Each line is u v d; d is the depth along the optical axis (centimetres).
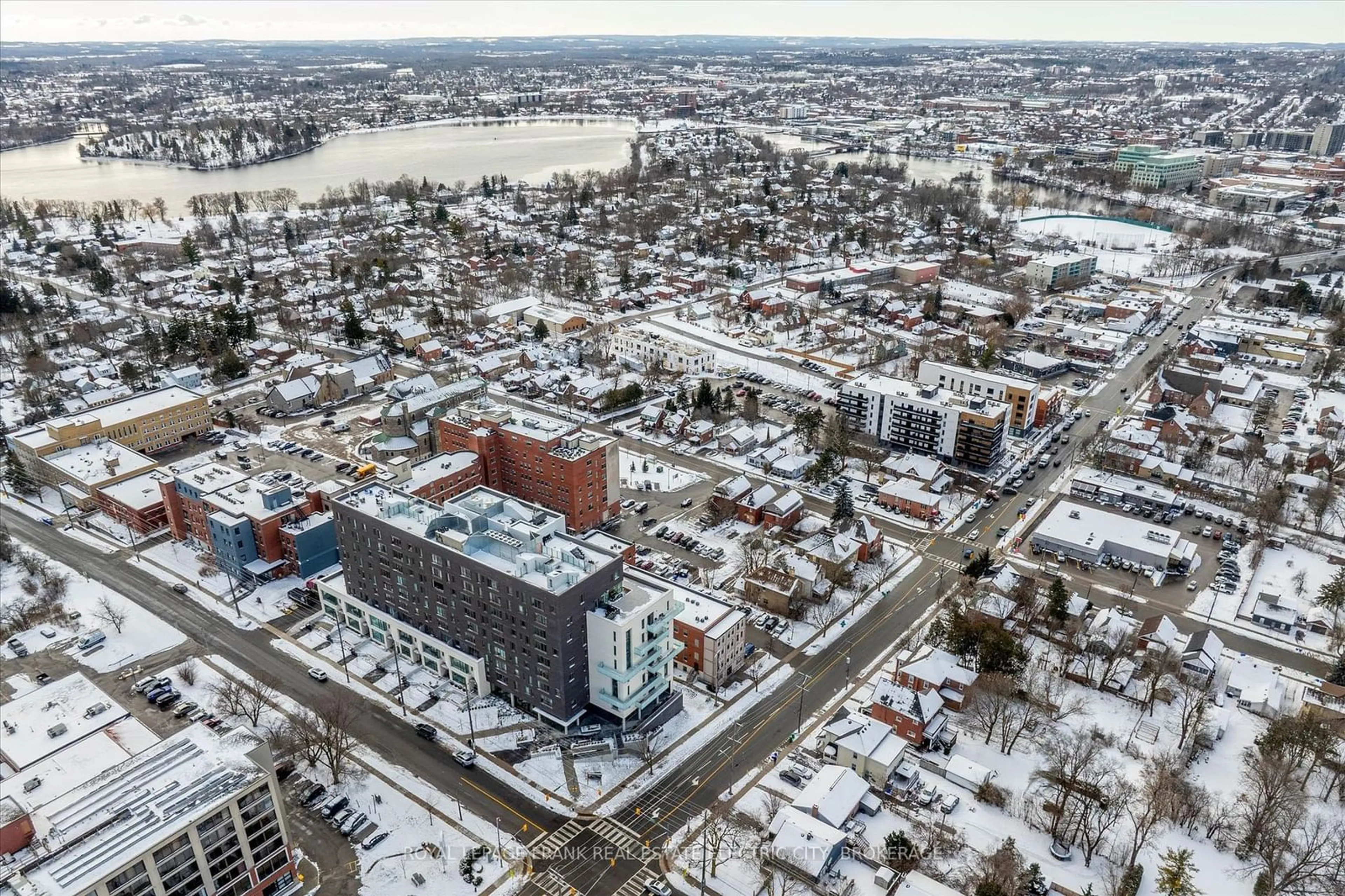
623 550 17850
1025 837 13500
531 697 15888
